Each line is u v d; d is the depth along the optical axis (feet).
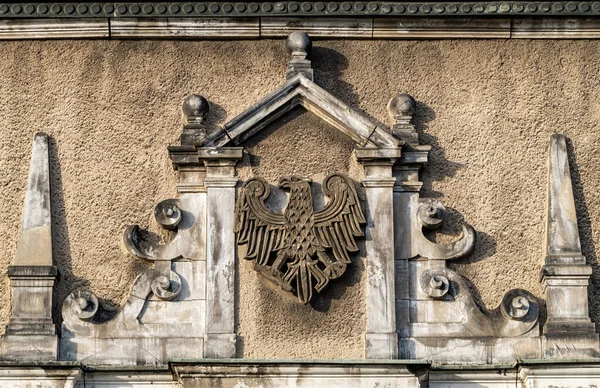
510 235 63.36
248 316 61.98
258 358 61.21
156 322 61.93
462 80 65.00
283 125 63.72
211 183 62.95
